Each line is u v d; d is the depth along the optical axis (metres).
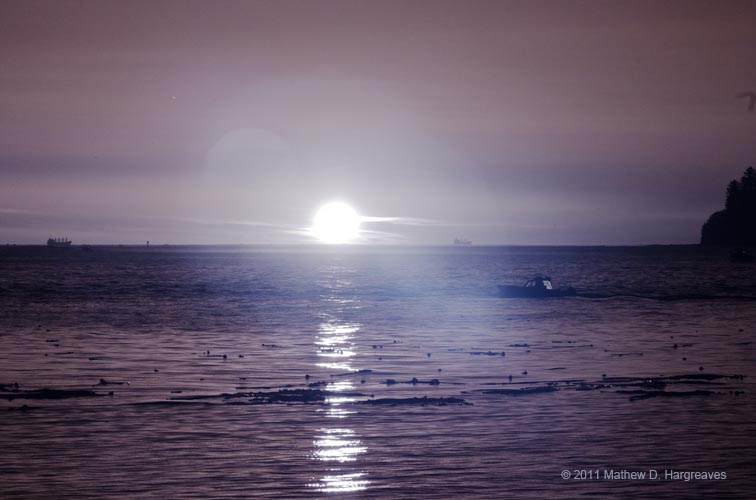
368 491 33.25
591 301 128.38
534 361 62.03
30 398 48.16
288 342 74.62
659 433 40.50
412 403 46.69
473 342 74.50
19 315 103.50
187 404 46.66
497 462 36.50
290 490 33.31
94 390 50.47
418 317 101.12
